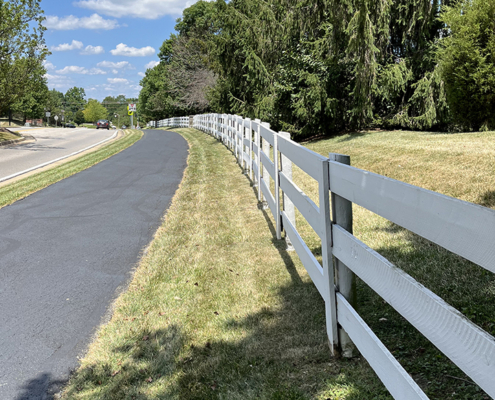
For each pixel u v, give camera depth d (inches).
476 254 50.0
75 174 413.4
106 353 119.4
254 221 239.8
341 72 538.9
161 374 107.7
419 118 483.8
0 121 2970.0
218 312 137.6
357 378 96.4
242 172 390.9
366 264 83.3
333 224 102.0
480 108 380.8
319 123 567.5
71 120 6200.8
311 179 327.3
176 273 173.0
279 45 653.9
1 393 104.8
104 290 161.2
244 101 706.2
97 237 224.7
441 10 467.8
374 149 359.9
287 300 141.3
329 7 499.2
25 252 205.2
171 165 457.4
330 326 107.1
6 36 788.0
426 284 135.3
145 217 260.2
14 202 309.3
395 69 475.2
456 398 83.8
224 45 697.0
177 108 1886.1
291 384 98.3
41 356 119.9
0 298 157.1
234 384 101.0
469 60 370.0
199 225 237.5
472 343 51.2
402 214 67.5
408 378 66.7
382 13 458.0
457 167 252.8
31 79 873.5
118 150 609.0
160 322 134.0
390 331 113.0
